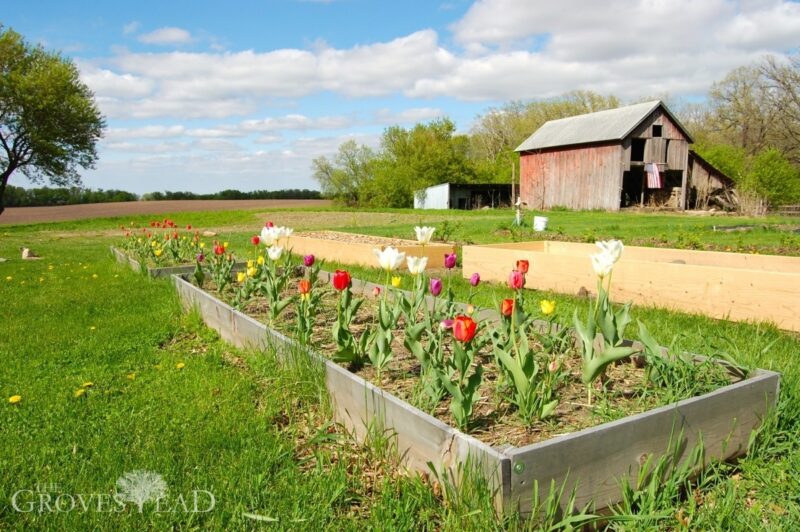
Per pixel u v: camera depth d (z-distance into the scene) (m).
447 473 2.24
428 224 22.67
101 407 3.40
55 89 34.84
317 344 3.99
